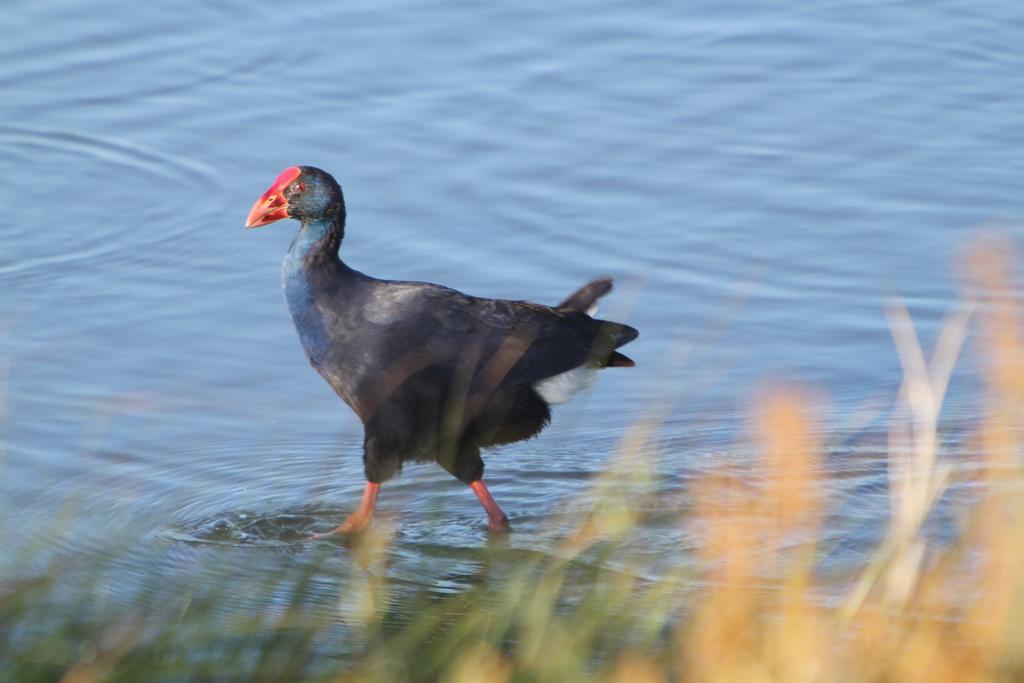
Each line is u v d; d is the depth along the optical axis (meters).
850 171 15.63
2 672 7.07
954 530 9.33
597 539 9.57
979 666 6.75
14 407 11.67
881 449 11.12
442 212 14.80
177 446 11.41
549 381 10.45
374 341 10.34
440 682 7.25
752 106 16.88
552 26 18.59
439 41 18.17
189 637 7.49
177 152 15.94
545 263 13.98
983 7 19.19
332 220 10.59
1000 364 7.44
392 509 10.71
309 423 11.86
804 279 13.80
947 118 16.62
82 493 10.56
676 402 12.09
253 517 10.45
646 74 17.53
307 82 17.23
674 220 14.72
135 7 18.78
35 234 14.59
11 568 8.85
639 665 7.20
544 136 16.19
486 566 9.78
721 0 19.41
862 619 7.21
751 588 7.84
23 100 16.89
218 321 13.16
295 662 7.38
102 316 13.16
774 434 7.29
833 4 19.38
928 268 13.91
